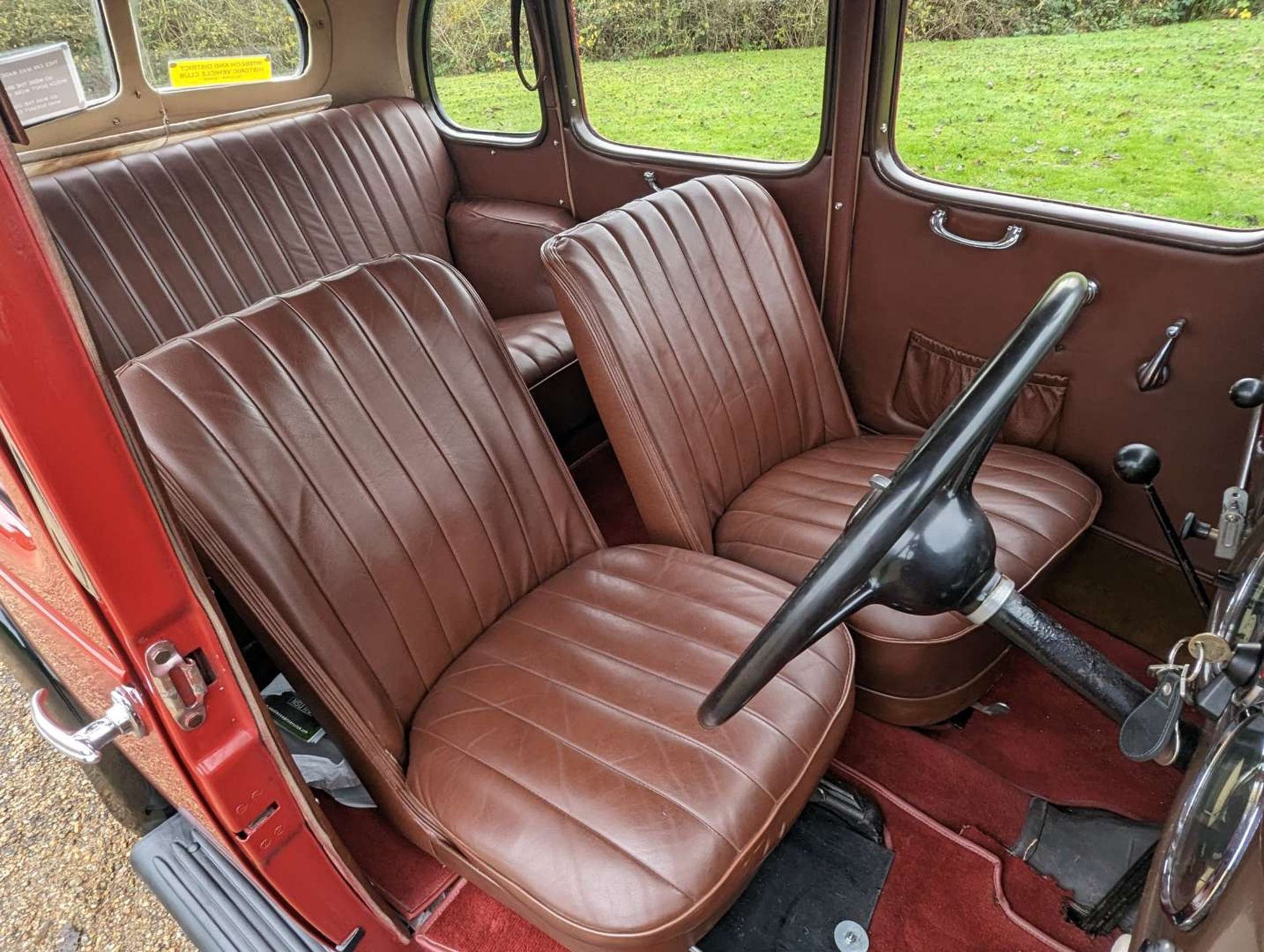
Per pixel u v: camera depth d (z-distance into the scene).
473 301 1.48
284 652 1.13
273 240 2.44
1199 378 1.56
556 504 1.57
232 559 1.09
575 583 1.50
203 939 1.32
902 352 2.00
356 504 1.26
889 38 1.69
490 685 1.31
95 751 0.75
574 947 1.06
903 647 1.40
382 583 1.28
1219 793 0.67
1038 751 1.70
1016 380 0.67
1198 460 1.61
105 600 0.67
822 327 1.95
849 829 1.55
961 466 0.71
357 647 1.23
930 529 0.73
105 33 2.15
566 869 1.04
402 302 1.39
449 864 1.22
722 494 1.74
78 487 0.60
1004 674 1.86
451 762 1.20
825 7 1.76
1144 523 1.73
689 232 1.74
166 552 0.69
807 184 1.98
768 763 1.13
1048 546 1.50
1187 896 0.65
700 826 1.05
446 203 2.88
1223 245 1.44
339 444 1.25
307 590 1.17
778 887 1.46
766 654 0.72
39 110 2.09
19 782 1.86
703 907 1.01
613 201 2.49
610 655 1.32
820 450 1.93
